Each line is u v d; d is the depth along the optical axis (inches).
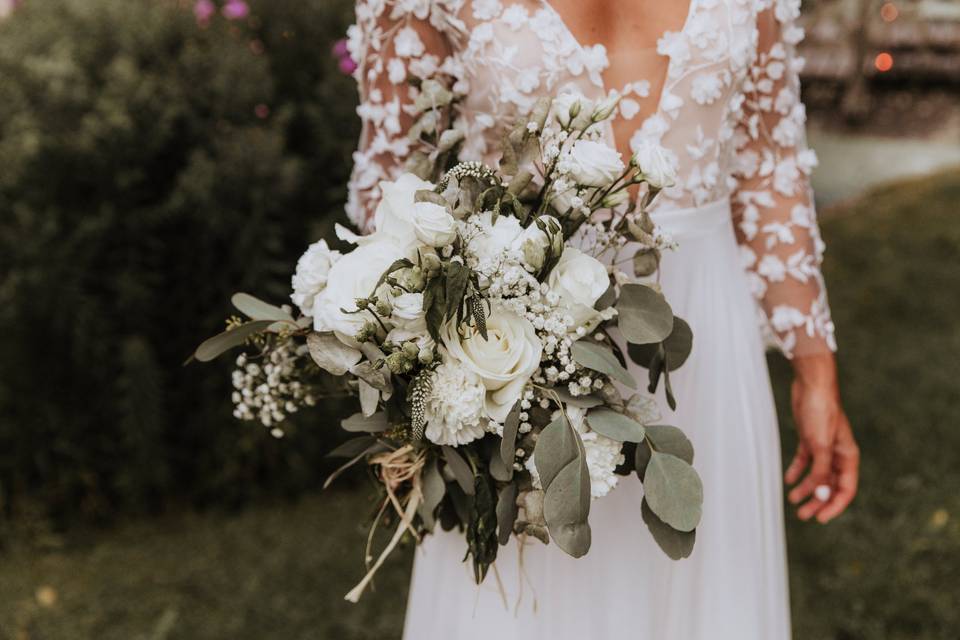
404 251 48.9
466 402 48.8
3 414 133.3
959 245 271.0
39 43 130.1
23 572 129.4
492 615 62.8
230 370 138.3
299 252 137.5
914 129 367.6
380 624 115.5
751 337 65.7
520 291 49.0
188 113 128.9
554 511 49.1
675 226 61.0
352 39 64.0
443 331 49.2
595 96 57.7
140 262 131.2
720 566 64.4
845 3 369.7
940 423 163.3
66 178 125.6
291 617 117.3
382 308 47.3
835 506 71.5
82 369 132.4
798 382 70.7
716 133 60.5
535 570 61.7
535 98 57.7
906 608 115.7
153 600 122.1
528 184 51.9
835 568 124.6
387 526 61.6
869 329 217.0
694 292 62.2
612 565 62.3
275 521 141.9
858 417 167.0
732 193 68.0
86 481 138.1
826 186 343.3
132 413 131.9
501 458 51.0
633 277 60.1
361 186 64.9
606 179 49.5
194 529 140.3
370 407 49.6
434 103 58.9
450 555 64.6
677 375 62.6
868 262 267.0
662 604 64.7
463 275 47.4
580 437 50.4
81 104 125.2
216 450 141.9
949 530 131.2
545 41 56.8
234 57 130.6
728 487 64.2
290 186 128.9
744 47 59.4
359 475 152.2
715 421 63.6
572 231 52.6
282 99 136.9
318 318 49.1
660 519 52.7
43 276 124.1
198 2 136.1
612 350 54.9
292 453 145.1
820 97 377.1
